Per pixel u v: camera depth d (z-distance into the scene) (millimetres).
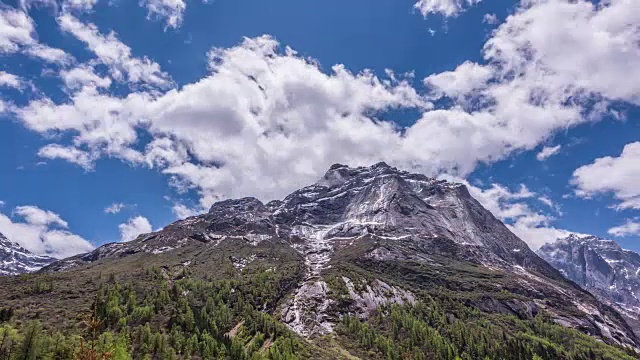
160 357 160500
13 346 134750
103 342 138375
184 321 196625
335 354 195250
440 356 198125
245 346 192625
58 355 131875
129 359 143125
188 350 170000
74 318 185375
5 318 177250
